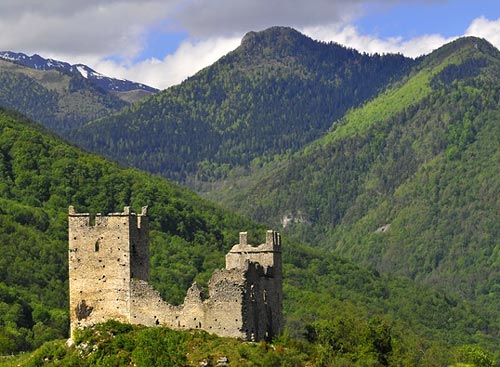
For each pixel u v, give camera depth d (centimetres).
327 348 14800
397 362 16212
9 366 14388
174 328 13662
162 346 13088
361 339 16362
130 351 13212
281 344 14175
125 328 13612
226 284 13575
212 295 13588
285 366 13262
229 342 13325
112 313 13850
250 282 13800
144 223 14088
